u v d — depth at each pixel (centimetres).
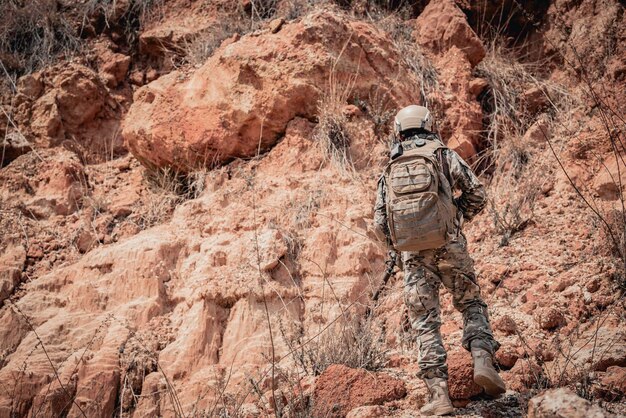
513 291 557
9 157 763
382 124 704
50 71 809
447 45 796
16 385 518
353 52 714
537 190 657
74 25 873
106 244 677
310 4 812
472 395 446
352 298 571
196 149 709
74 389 525
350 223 612
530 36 847
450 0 823
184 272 605
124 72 849
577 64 772
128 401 522
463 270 440
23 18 871
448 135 735
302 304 574
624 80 709
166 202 710
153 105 735
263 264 581
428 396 443
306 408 457
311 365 509
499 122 758
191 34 836
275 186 658
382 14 842
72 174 739
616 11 762
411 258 445
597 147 659
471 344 425
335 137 684
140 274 598
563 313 517
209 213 652
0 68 828
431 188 425
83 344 556
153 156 731
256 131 698
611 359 448
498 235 626
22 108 784
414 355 516
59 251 668
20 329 577
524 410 419
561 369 455
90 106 800
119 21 881
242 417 470
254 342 541
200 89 719
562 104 757
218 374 526
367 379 461
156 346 552
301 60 695
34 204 702
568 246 581
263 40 714
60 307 599
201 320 555
